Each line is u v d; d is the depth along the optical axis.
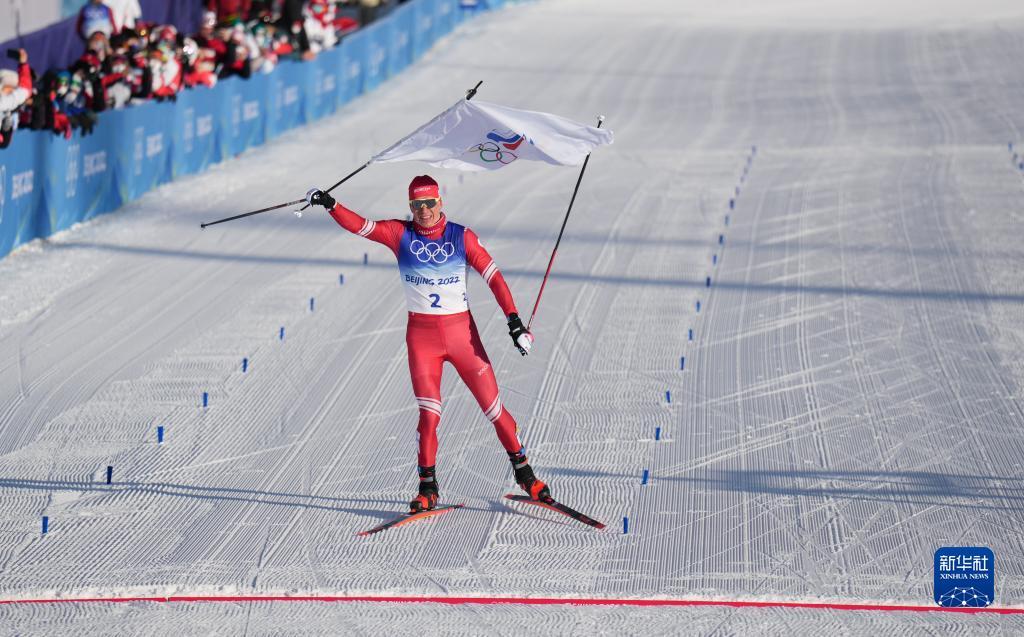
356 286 36.56
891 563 19.36
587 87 78.38
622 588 18.59
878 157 55.12
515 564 19.42
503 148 21.66
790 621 17.53
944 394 27.08
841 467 23.28
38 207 41.25
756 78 80.88
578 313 33.69
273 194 49.56
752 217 44.56
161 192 49.72
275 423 25.77
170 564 19.31
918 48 90.88
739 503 21.77
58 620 17.48
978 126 62.25
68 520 20.98
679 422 25.81
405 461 23.77
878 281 36.16
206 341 31.30
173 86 51.50
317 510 21.52
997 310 33.16
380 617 17.66
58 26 61.03
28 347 30.61
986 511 21.23
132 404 26.73
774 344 30.86
